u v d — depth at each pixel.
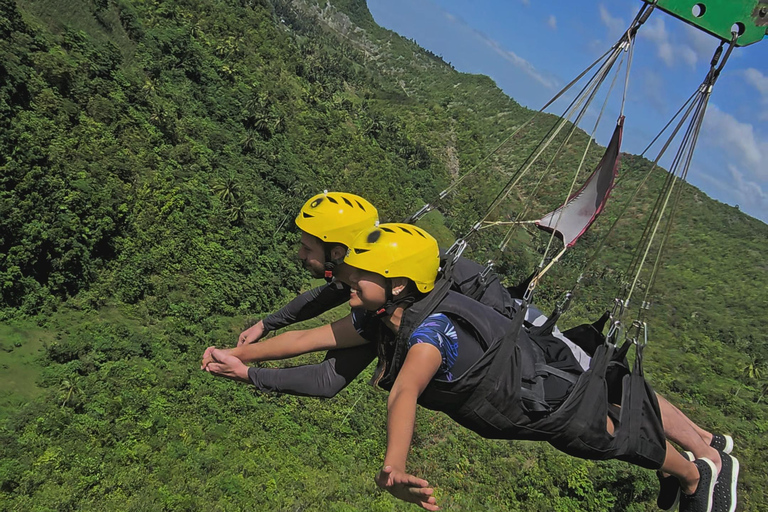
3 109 38.72
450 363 2.65
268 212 59.22
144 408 29.95
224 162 61.09
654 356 66.56
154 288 40.97
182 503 24.05
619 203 60.47
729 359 73.88
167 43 69.25
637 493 27.14
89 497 23.53
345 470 30.39
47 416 27.19
